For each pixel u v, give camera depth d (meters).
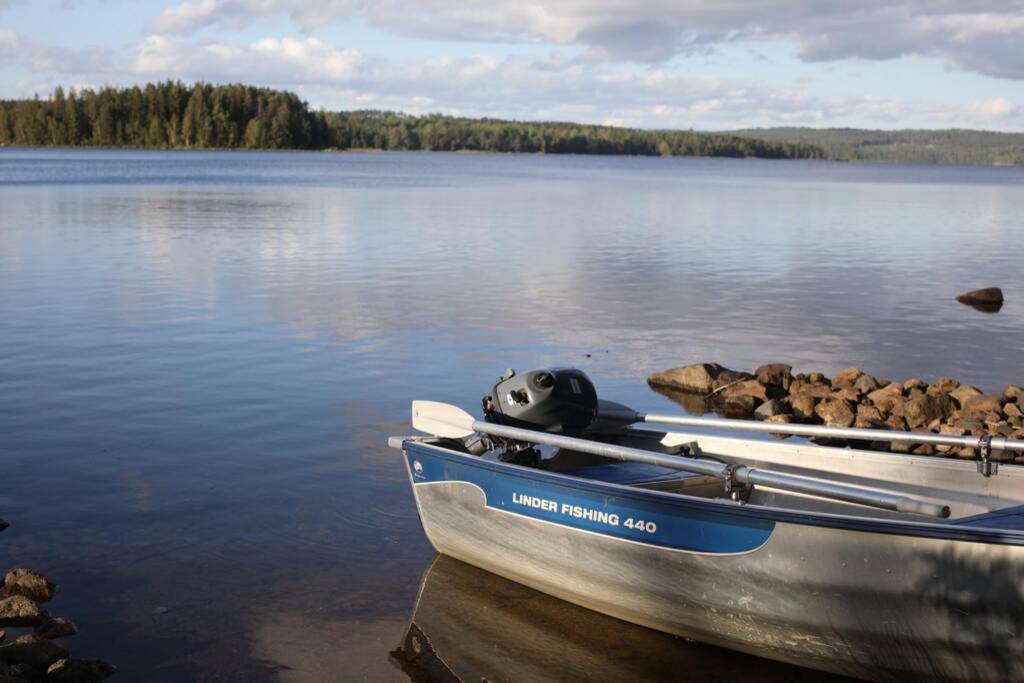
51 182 59.19
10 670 5.29
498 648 6.07
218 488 8.55
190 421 10.48
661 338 15.76
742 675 5.87
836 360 14.79
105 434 9.98
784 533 5.57
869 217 45.97
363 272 21.92
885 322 17.84
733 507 5.70
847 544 5.40
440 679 5.68
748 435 11.02
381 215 38.66
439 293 19.22
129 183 59.97
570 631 6.35
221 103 196.75
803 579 5.57
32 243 26.11
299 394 11.62
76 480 8.66
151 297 17.98
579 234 32.97
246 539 7.50
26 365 12.80
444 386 12.13
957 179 129.62
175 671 5.68
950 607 5.21
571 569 6.50
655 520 6.02
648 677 5.79
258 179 70.44
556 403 7.25
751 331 16.62
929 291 21.75
